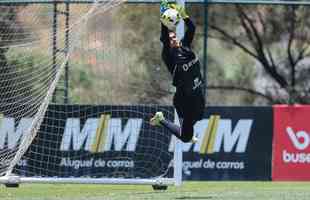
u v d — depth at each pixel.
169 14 39.81
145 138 56.69
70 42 54.06
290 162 58.72
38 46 58.22
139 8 80.69
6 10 60.19
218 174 58.28
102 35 61.12
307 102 92.38
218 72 97.88
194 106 40.47
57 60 57.16
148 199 43.16
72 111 56.97
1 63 58.12
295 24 93.31
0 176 53.06
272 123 58.75
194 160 58.22
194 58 40.47
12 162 52.19
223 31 94.56
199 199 42.84
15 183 50.91
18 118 54.97
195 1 58.66
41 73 57.12
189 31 40.59
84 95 73.31
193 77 40.31
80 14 57.59
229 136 58.47
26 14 59.88
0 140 54.59
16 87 56.66
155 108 56.69
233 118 58.56
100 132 57.00
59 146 56.66
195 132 58.28
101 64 65.56
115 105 57.00
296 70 93.38
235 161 58.34
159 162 56.47
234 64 97.94
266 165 58.56
